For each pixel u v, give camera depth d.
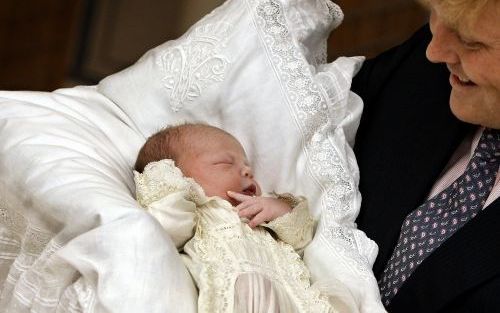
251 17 2.70
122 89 2.74
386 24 5.43
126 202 2.15
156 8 6.68
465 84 2.17
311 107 2.61
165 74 2.72
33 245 2.28
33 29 6.54
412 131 2.55
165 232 2.12
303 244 2.44
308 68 2.65
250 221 2.40
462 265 2.19
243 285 2.15
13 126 2.45
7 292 2.31
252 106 2.66
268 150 2.64
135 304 1.98
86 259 2.04
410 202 2.45
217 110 2.69
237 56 2.68
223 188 2.50
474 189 2.35
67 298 2.09
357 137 2.73
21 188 2.29
